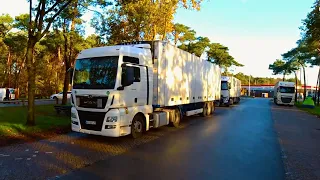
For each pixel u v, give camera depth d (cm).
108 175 567
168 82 1164
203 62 1736
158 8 1817
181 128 1256
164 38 1941
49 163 650
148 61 1023
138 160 688
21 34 2681
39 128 1068
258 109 2694
